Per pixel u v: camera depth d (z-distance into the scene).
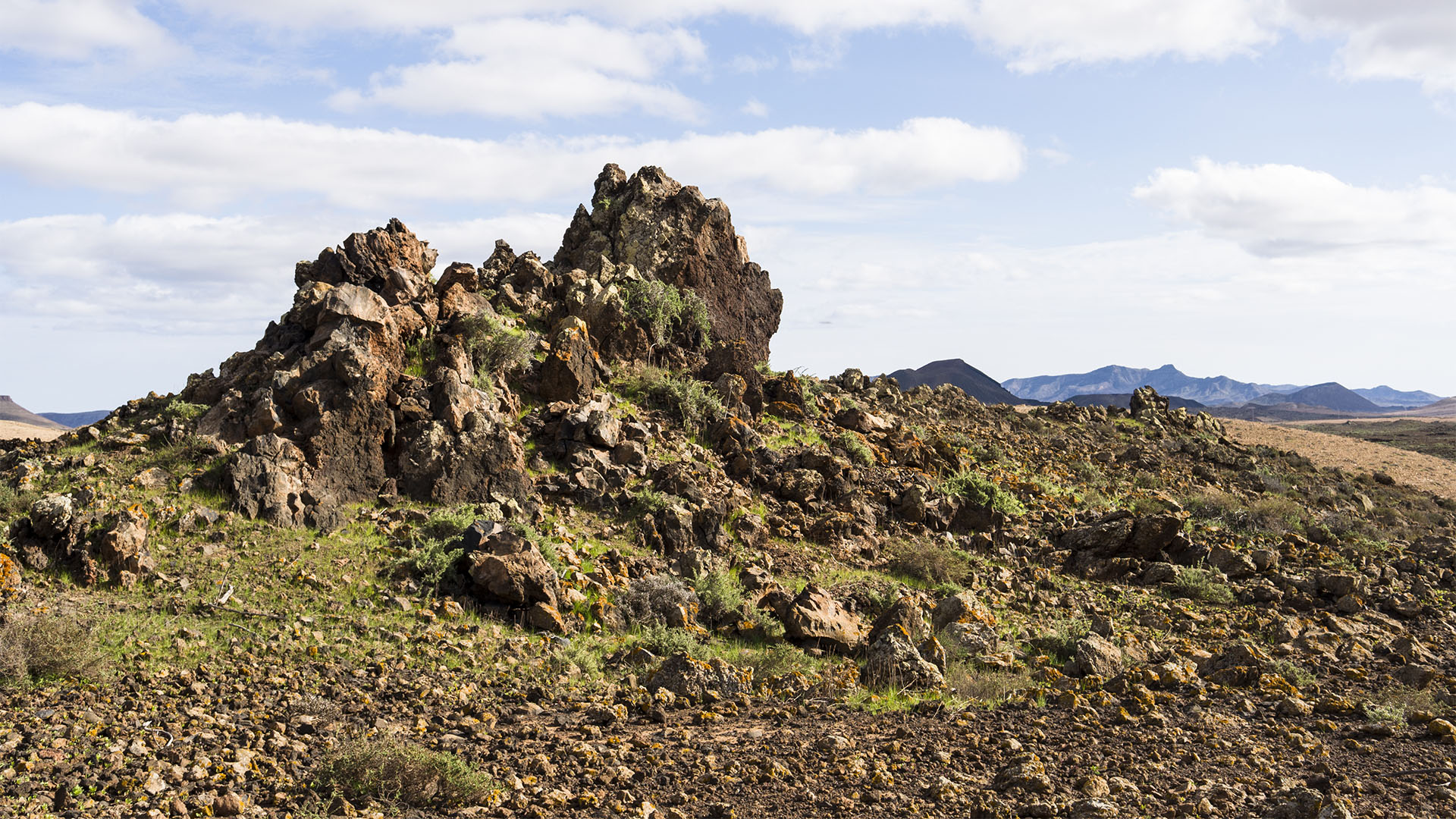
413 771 8.82
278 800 8.45
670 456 23.55
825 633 16.11
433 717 11.39
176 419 20.41
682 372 28.38
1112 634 16.34
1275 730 10.51
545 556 17.50
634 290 28.92
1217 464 38.78
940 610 17.19
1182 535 22.48
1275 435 53.81
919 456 28.31
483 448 20.41
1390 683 13.38
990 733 10.69
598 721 11.49
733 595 17.34
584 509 20.78
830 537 22.02
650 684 13.22
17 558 14.94
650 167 32.72
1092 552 22.73
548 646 14.82
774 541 21.53
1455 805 7.91
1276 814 7.62
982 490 25.67
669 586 17.02
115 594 14.74
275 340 23.62
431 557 16.66
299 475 18.72
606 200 32.53
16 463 21.12
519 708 12.04
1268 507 29.83
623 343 27.83
